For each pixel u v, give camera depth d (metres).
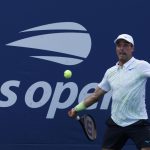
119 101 13.09
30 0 15.72
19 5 15.70
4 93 15.75
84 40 15.84
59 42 15.82
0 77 15.72
